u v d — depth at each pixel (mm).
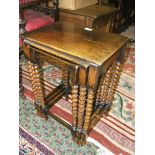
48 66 1684
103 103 1151
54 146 1016
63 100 1332
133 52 1984
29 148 1004
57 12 1533
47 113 1125
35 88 1043
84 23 1631
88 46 868
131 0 2531
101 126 1141
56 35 957
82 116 913
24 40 920
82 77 790
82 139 999
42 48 862
